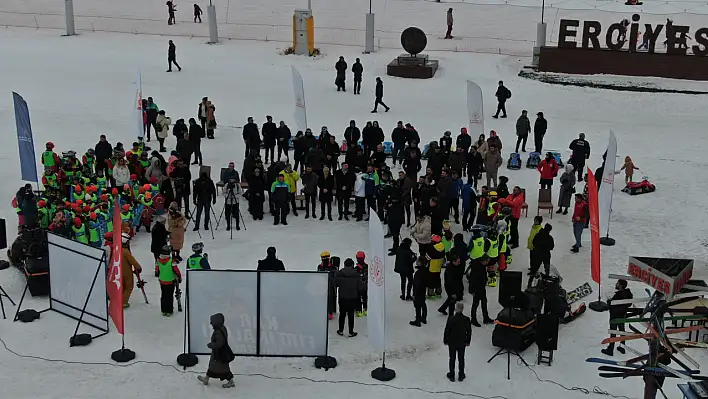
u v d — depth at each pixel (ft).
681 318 49.32
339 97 127.03
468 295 69.67
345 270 61.52
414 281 63.41
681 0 173.99
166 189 83.66
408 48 136.67
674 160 103.71
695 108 123.95
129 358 58.29
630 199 92.02
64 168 85.61
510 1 172.96
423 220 72.90
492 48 150.51
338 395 54.80
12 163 99.25
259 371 57.72
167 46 149.69
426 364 59.21
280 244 78.84
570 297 68.28
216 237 80.53
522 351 60.75
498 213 76.02
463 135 95.76
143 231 82.02
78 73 134.41
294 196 86.22
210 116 108.47
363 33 157.38
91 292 61.82
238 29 159.53
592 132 114.73
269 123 98.22
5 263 72.43
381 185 83.25
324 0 172.96
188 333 58.13
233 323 58.34
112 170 87.76
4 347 59.62
